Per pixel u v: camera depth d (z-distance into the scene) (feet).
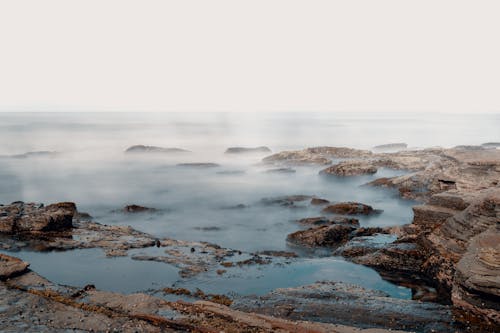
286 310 50.52
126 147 325.62
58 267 66.59
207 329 40.81
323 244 89.76
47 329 39.19
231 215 121.90
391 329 45.24
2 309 43.21
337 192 156.46
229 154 295.69
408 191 141.08
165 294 56.59
